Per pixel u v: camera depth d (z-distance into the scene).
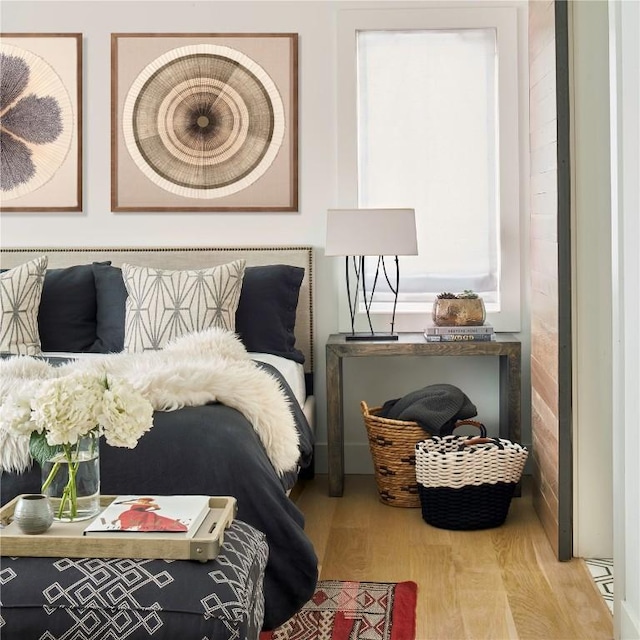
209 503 2.16
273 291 4.08
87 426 1.97
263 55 4.39
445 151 4.38
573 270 3.10
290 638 2.53
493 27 4.32
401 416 3.83
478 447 3.51
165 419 2.61
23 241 4.48
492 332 4.00
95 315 4.12
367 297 4.43
